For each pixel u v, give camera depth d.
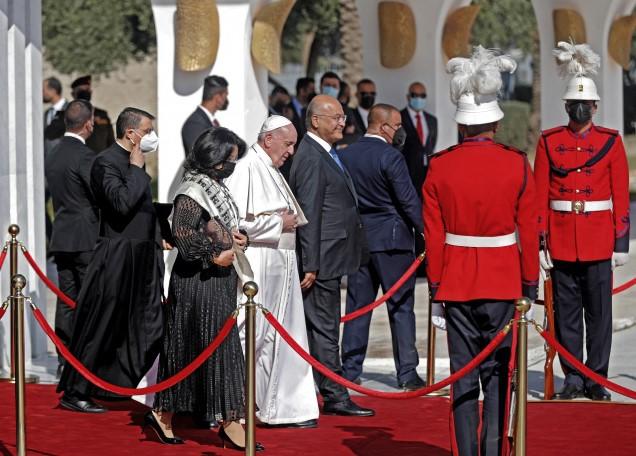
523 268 15.45
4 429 19.28
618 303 32.44
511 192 15.24
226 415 17.31
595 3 43.59
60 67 66.75
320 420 19.58
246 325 15.84
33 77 25.78
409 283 21.98
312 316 19.81
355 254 20.02
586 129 20.70
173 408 17.55
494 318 15.35
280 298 18.72
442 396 21.50
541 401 20.86
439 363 24.81
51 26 66.38
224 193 17.55
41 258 26.23
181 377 16.78
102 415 20.23
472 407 15.54
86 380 19.48
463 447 15.48
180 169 30.44
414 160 37.00
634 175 75.50
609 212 20.70
